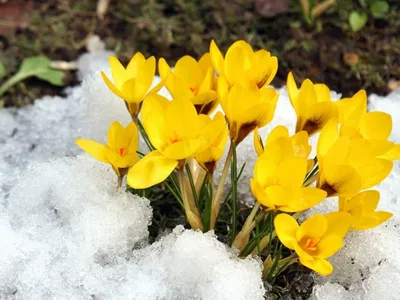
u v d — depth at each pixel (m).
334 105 0.27
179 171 0.27
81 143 0.28
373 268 0.30
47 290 0.30
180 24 0.51
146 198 0.32
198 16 0.52
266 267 0.30
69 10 0.53
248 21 0.51
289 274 0.32
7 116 0.45
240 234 0.29
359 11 0.50
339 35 0.50
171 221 0.34
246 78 0.27
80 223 0.31
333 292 0.30
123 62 0.50
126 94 0.29
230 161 0.29
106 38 0.51
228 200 0.34
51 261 0.31
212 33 0.50
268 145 0.25
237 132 0.28
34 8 0.53
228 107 0.27
